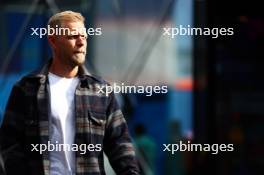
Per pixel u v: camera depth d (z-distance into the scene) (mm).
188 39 20969
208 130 21141
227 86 21562
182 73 20922
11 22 20234
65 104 11336
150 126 20625
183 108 20906
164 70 20781
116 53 20562
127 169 11555
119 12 20531
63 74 11453
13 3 20219
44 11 20266
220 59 21500
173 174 20719
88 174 11281
